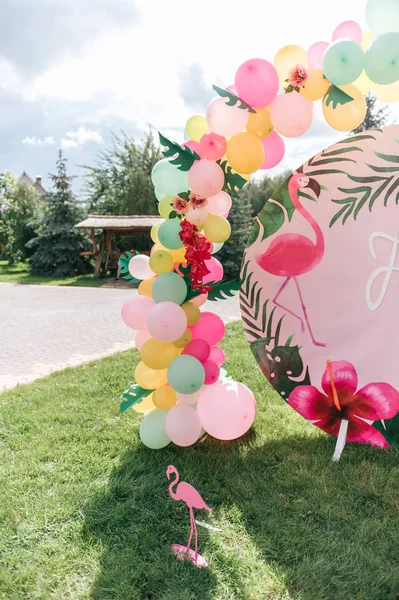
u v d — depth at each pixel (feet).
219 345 23.49
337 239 11.36
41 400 15.99
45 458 11.68
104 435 12.84
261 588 7.28
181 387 10.01
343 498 9.42
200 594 7.22
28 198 93.20
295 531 8.51
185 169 9.84
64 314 34.40
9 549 8.36
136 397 11.22
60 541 8.52
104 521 9.01
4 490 10.18
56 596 7.25
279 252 11.78
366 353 11.51
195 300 11.27
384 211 10.98
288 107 9.81
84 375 18.88
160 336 9.86
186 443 10.77
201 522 8.80
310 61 10.39
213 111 9.80
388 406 11.41
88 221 59.47
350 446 11.68
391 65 9.36
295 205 11.49
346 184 11.08
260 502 9.48
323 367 11.88
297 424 13.28
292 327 12.01
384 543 8.06
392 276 11.14
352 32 10.18
